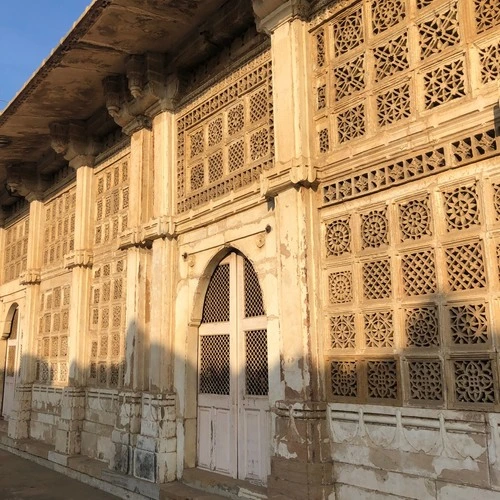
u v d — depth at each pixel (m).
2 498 7.17
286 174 5.02
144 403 6.90
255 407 5.75
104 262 8.81
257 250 5.69
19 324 12.17
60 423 9.09
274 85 5.39
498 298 3.57
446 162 3.96
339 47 5.00
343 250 4.71
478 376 3.64
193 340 6.68
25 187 11.47
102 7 6.26
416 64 4.30
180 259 6.95
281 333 4.97
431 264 4.02
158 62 7.27
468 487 3.59
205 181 6.64
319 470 4.47
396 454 4.07
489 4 3.90
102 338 8.62
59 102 8.69
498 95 3.68
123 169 8.58
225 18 6.28
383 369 4.27
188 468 6.40
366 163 4.54
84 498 7.05
